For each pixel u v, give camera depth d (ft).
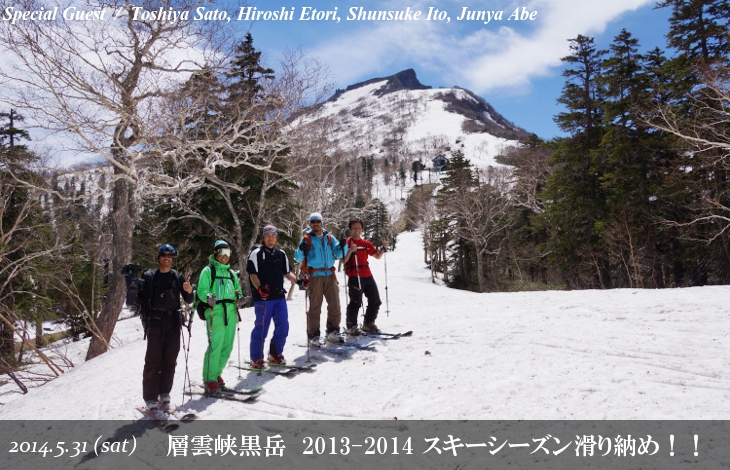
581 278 96.73
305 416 13.76
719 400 11.44
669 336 17.39
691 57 77.20
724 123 64.59
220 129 52.16
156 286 15.49
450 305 33.30
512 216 143.23
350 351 20.22
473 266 169.37
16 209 62.64
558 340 18.58
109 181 39.99
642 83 81.25
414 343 20.74
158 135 43.39
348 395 15.08
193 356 24.11
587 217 94.94
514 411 12.25
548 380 14.23
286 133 57.72
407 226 362.33
